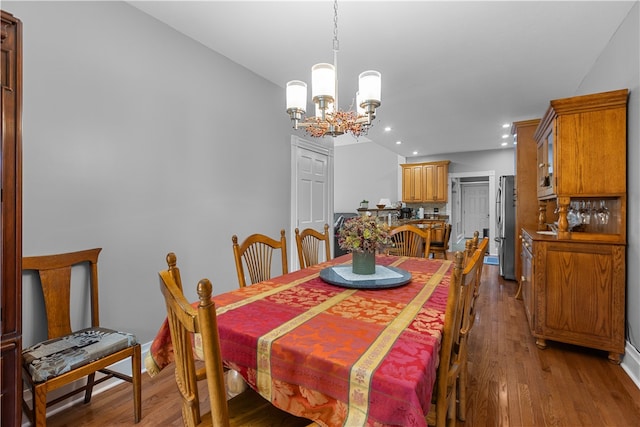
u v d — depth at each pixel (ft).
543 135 10.34
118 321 6.67
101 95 6.33
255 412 3.57
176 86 7.73
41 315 5.53
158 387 6.41
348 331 3.46
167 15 7.12
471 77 10.21
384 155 26.27
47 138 5.59
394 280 5.41
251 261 6.63
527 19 7.06
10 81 3.95
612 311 7.18
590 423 5.24
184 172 7.95
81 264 6.09
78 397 5.97
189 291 8.09
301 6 6.70
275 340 3.24
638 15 6.40
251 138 9.94
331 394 2.84
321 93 5.17
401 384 2.52
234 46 8.43
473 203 30.83
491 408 5.65
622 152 7.30
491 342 8.41
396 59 9.00
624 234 7.22
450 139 19.33
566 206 8.00
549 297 7.86
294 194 11.79
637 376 6.42
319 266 7.11
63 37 5.78
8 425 3.97
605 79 8.29
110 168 6.49
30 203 5.39
